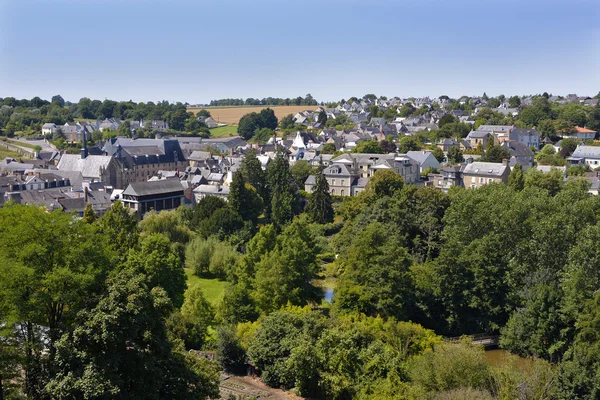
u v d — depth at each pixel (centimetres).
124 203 15275
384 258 7575
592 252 7225
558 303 6762
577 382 5522
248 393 5706
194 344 6831
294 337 6109
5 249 4047
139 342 4091
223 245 11131
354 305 7525
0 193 14362
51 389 3597
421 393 4888
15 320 3734
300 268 8025
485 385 5159
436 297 7881
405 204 10844
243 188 13838
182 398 4231
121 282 4069
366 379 5409
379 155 17800
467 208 9038
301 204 16300
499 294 7819
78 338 3744
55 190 15812
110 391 3525
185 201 16662
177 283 7894
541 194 9362
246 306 7450
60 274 3906
